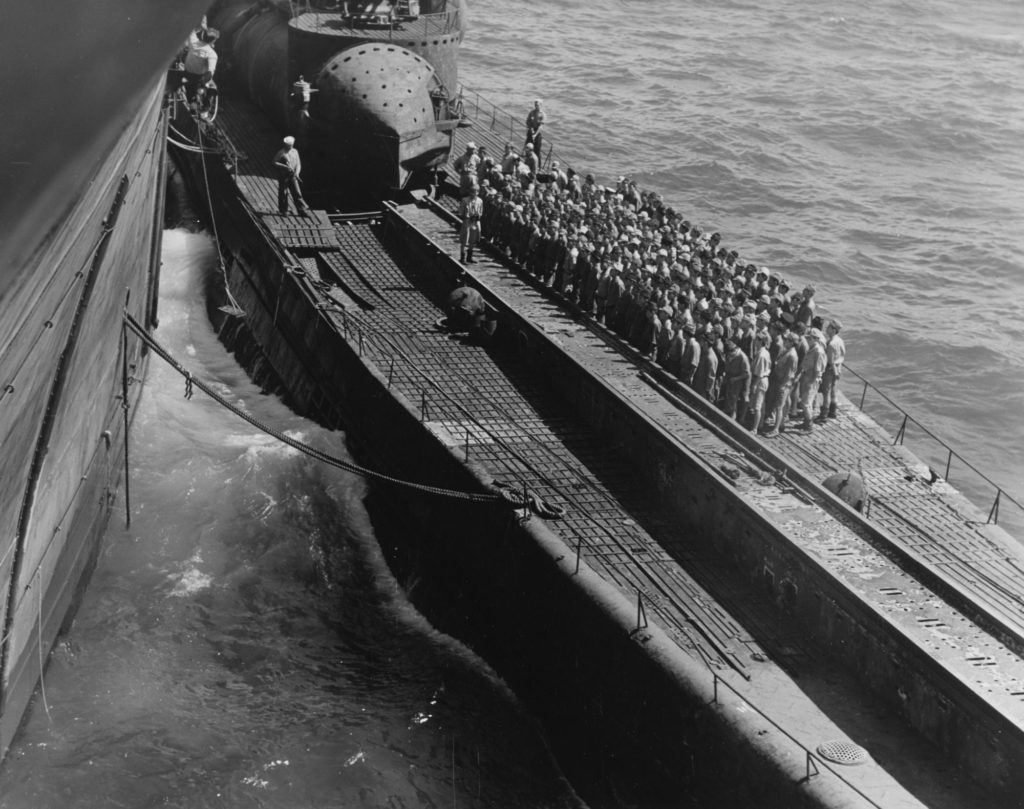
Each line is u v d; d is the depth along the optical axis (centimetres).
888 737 1894
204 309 3834
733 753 1838
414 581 2602
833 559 2170
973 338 3969
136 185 2512
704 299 2798
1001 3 9706
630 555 2327
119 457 2792
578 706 2148
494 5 8144
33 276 1495
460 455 2572
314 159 3812
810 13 8850
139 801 2005
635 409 2584
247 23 4631
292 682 2314
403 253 3662
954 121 6366
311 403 3164
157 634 2409
